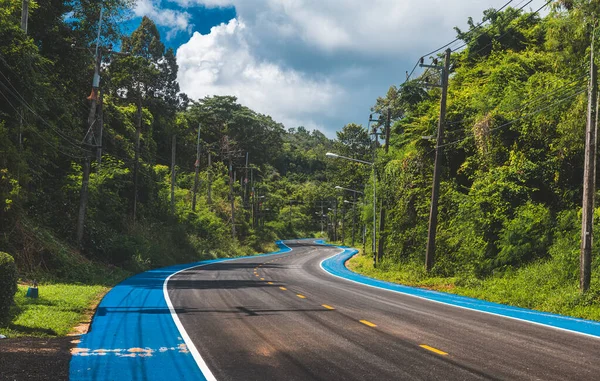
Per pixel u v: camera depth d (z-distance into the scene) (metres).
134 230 40.31
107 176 36.69
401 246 33.72
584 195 15.09
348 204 107.12
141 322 10.93
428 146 31.64
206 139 105.94
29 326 10.05
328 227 143.12
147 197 51.06
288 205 152.12
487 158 25.69
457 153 29.95
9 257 10.26
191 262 46.25
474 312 13.30
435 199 25.41
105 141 46.00
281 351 8.00
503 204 22.91
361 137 97.94
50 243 23.77
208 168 92.12
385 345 8.52
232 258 56.56
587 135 15.17
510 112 24.83
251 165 116.25
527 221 21.09
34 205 28.23
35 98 24.92
